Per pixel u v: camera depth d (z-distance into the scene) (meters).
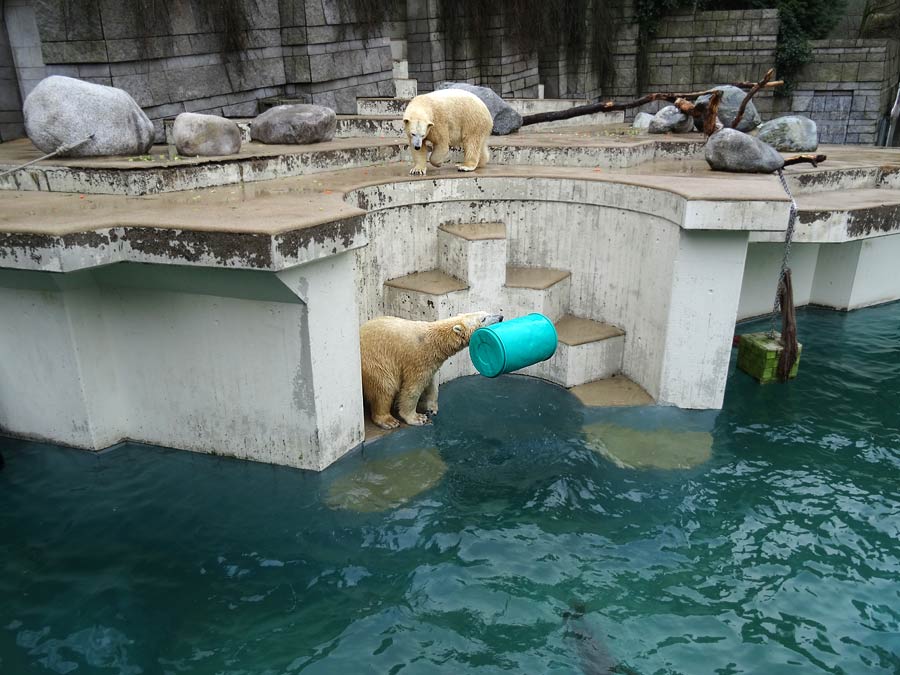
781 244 8.09
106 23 8.66
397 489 5.18
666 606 4.14
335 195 5.92
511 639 3.89
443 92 7.29
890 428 6.02
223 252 4.40
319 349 4.93
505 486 5.26
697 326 5.98
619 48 18.70
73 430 5.55
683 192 5.68
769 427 6.05
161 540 4.66
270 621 4.01
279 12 10.85
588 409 6.32
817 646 3.85
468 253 6.67
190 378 5.34
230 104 10.44
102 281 5.16
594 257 6.99
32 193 6.25
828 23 19.31
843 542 4.66
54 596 4.17
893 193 7.79
